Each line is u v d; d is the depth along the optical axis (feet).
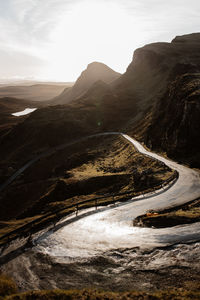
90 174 199.41
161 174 145.48
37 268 55.62
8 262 61.31
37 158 351.05
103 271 50.39
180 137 183.01
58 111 489.26
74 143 370.73
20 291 47.03
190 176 133.28
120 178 166.81
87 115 475.72
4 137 450.30
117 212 92.17
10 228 103.86
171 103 248.32
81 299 37.09
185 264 47.32
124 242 63.05
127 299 36.04
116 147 293.84
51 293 40.06
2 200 246.27
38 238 74.84
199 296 34.47
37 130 426.10
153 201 100.89
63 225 83.92
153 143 231.09
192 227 65.26
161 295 36.09
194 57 558.15
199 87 208.74
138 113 454.81
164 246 56.59
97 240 67.00
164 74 565.12
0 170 333.83
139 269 48.98
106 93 618.44
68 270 52.75
